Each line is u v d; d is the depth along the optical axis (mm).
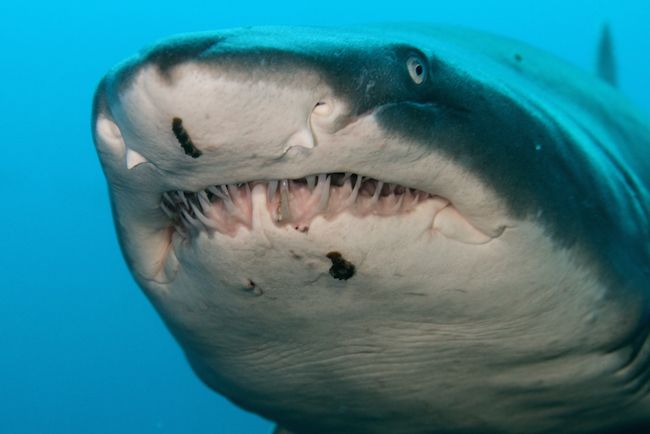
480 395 3000
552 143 2570
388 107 1919
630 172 3330
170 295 2639
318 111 1815
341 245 2090
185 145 1762
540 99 3020
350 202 2027
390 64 1966
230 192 2047
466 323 2496
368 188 2113
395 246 2152
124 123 1805
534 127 2506
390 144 1933
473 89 2309
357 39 1959
